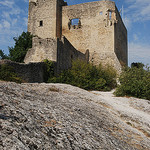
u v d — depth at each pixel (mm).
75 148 3887
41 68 19672
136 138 6699
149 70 21438
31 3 38844
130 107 14273
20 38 31062
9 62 16062
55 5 36562
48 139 3785
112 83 26312
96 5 36938
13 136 3254
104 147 4449
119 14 39781
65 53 24922
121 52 40312
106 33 35875
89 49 36750
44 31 37031
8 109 4461
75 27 38156
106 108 10531
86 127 5355
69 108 7094
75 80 22156
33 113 4902
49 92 9523
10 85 7738
